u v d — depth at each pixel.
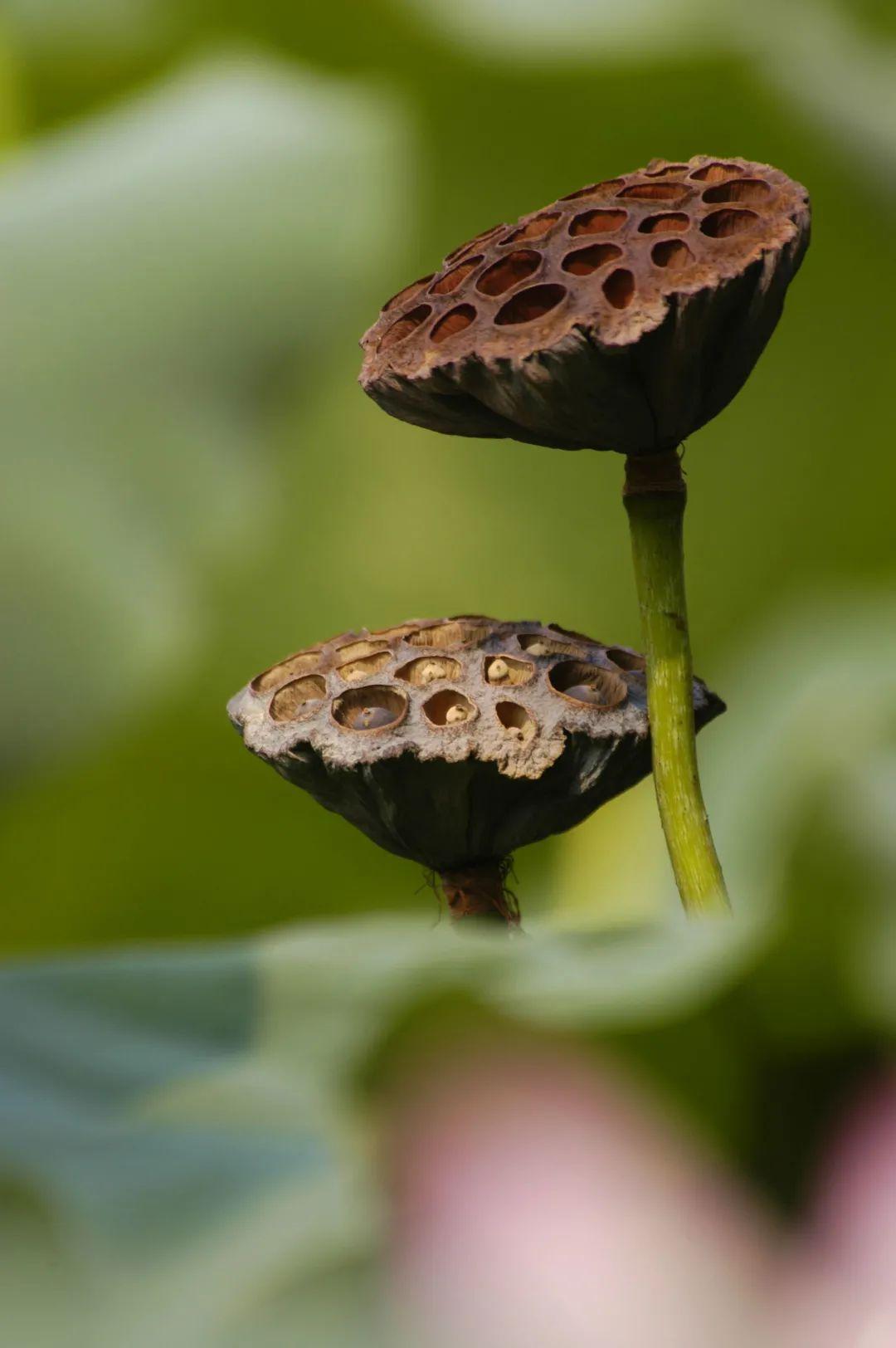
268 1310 0.91
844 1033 0.93
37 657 1.17
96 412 1.24
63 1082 0.98
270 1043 0.98
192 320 1.27
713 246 1.02
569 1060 0.93
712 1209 0.91
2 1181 0.94
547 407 1.03
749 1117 0.92
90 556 1.20
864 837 0.93
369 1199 0.92
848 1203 0.91
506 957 0.95
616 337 1.01
